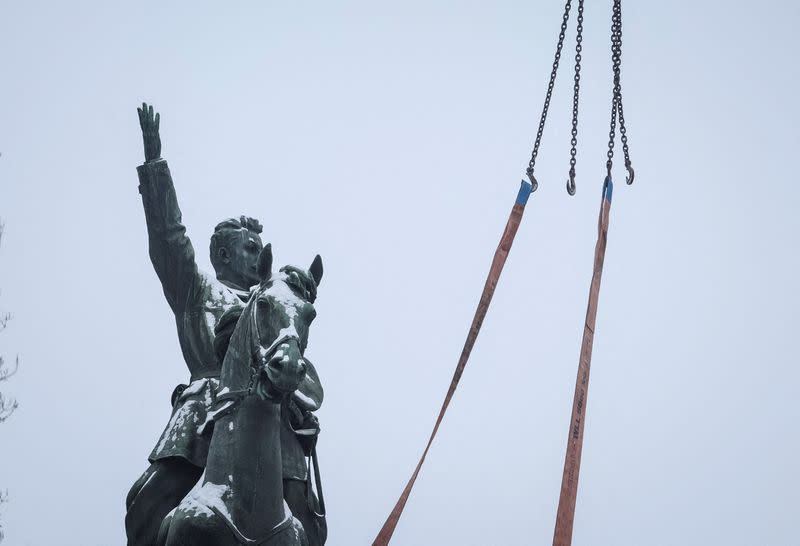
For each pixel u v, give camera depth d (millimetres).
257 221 12805
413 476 10625
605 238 11500
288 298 10016
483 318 11273
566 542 10008
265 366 9531
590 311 10992
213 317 11641
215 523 9719
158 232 11641
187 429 10805
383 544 10414
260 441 9922
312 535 11008
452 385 10914
